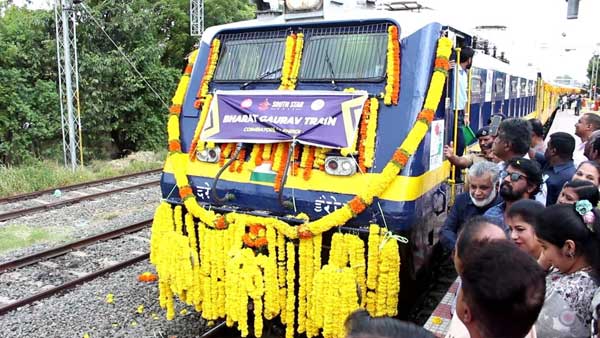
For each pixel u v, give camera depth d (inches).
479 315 84.0
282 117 192.9
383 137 180.1
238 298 182.1
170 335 218.2
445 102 207.3
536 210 127.4
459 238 107.3
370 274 170.2
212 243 192.1
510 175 153.0
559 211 116.6
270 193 189.2
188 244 199.2
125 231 370.3
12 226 391.9
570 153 209.0
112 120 837.2
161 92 875.4
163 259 201.2
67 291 267.0
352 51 200.4
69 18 711.7
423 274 208.2
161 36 992.9
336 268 170.2
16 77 714.2
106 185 561.0
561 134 210.7
